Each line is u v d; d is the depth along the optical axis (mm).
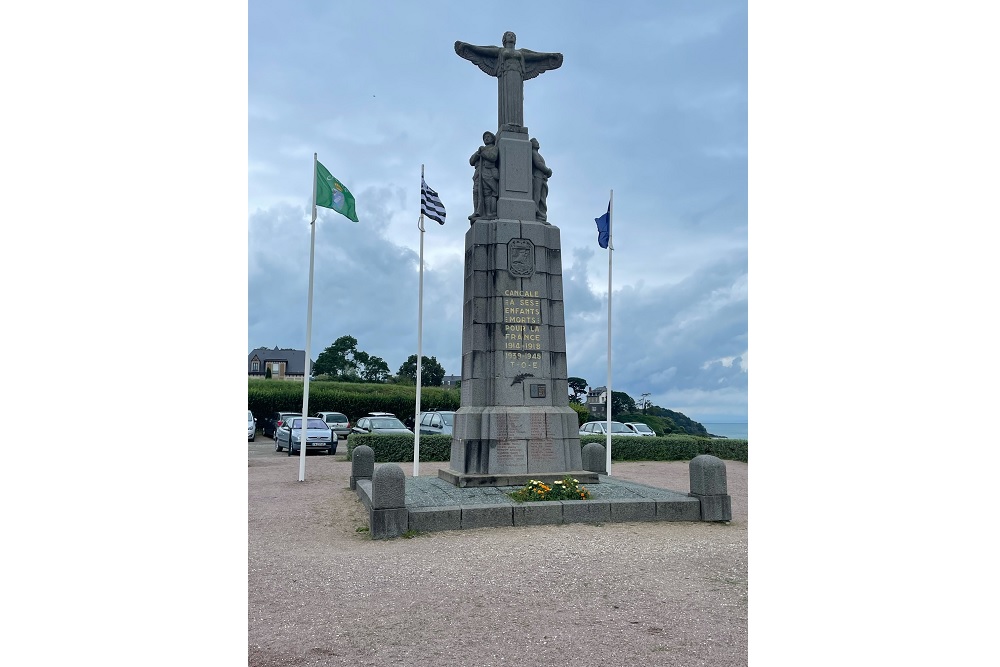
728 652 5441
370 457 15727
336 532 10664
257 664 5254
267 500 13992
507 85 15352
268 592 7086
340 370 59969
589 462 15789
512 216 14641
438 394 40375
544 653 5410
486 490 12664
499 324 14008
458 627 5980
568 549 8828
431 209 17031
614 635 5785
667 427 45062
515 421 13641
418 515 10297
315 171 18094
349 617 6273
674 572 7680
